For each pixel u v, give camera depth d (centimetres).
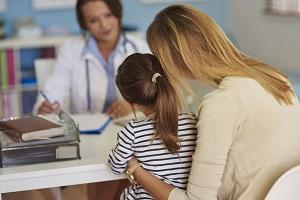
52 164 157
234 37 441
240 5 429
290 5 372
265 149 135
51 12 412
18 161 157
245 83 137
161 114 140
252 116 135
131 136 144
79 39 269
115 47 260
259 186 137
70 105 266
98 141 184
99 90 260
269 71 146
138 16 430
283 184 131
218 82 141
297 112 142
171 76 141
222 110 133
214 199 136
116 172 152
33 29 394
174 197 141
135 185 157
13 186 150
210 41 140
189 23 140
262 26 404
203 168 134
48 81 258
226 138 133
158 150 144
